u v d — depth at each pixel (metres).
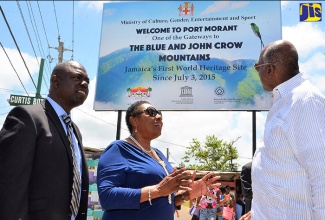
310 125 1.88
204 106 8.68
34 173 2.09
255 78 8.62
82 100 2.54
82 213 2.45
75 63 2.57
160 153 3.09
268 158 2.03
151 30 9.35
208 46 9.02
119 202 2.36
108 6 9.63
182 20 9.28
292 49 2.17
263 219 2.04
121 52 9.31
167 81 8.97
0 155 1.99
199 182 2.69
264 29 8.88
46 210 2.06
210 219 8.90
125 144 2.71
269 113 2.17
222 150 21.58
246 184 3.99
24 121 2.09
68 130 2.40
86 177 2.55
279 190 1.95
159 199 2.59
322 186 1.78
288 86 2.11
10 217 1.87
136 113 2.86
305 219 1.88
